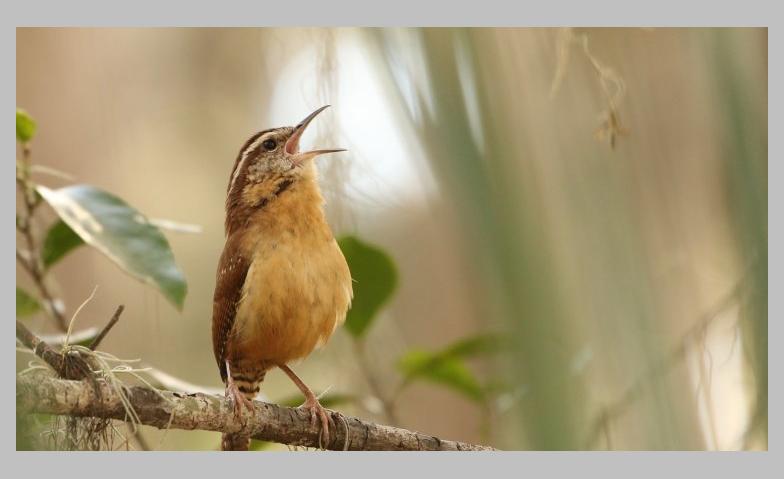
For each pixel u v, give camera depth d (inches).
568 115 379.2
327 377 506.6
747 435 358.6
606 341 347.3
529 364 343.9
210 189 737.6
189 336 670.5
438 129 358.3
